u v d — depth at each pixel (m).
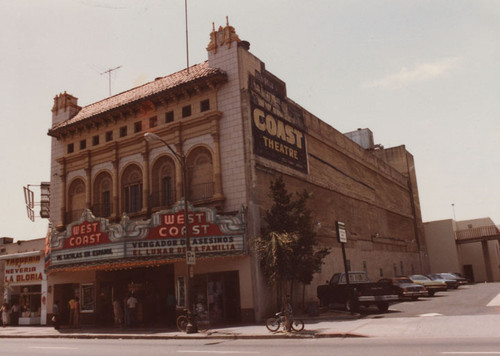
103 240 23.73
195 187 25.78
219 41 26.61
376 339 13.55
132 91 32.38
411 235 54.56
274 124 27.70
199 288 24.30
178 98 27.33
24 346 17.70
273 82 28.70
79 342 18.75
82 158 31.27
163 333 19.62
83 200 31.08
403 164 57.72
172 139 27.11
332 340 14.05
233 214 23.56
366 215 40.94
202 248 22.64
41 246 34.88
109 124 30.52
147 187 27.44
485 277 63.75
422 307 23.47
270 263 21.39
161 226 22.95
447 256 59.66
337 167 36.47
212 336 17.38
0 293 35.81
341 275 24.83
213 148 25.31
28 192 34.75
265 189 25.36
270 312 23.12
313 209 30.80
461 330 13.84
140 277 28.61
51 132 32.56
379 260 41.66
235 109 25.12
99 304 28.17
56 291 30.34
